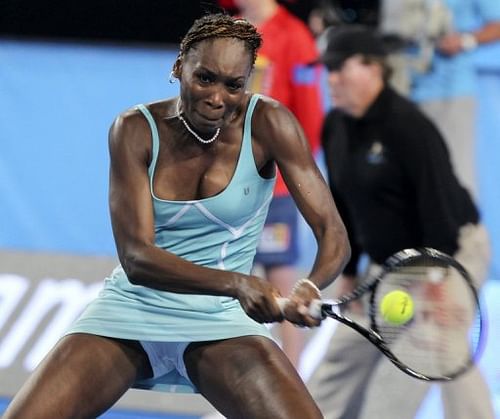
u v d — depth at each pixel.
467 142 27.97
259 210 15.52
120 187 14.90
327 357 20.86
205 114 14.30
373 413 20.88
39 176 31.27
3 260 28.16
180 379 16.02
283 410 14.39
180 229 15.30
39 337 25.19
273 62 25.09
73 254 28.80
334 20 31.55
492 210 29.50
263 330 15.45
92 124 32.91
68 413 14.75
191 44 14.22
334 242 14.99
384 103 19.80
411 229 20.17
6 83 33.94
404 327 16.52
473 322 18.67
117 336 15.24
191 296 15.37
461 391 19.97
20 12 35.56
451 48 27.38
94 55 35.16
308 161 15.23
